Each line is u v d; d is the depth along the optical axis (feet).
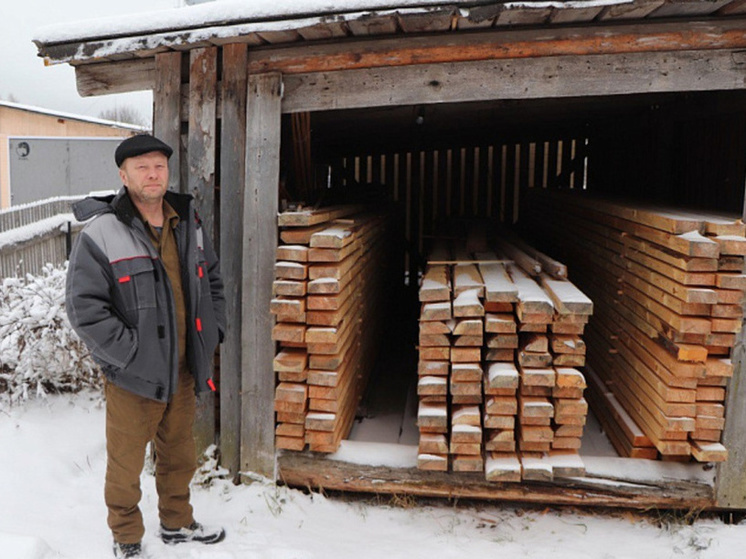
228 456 13.20
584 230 18.15
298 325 12.14
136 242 9.26
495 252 17.33
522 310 11.28
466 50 11.66
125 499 9.86
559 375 11.32
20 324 16.97
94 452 14.66
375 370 20.01
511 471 11.53
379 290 20.25
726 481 11.83
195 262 9.86
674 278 11.34
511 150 27.86
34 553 9.59
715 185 16.14
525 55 11.57
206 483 13.04
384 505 12.78
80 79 13.29
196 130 12.71
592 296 17.26
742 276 10.78
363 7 10.57
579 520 12.38
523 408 11.45
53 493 12.55
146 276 9.20
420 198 28.48
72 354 17.22
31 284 17.87
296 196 16.49
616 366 14.89
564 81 11.53
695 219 11.47
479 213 28.40
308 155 15.62
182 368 10.19
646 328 12.88
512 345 11.64
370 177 28.68
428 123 21.89
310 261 11.80
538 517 12.48
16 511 11.52
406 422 15.55
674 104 18.17
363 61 11.96
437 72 11.82
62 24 12.13
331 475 12.70
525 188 27.94
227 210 12.71
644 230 12.99
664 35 11.19
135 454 9.77
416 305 28.45
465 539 11.55
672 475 12.05
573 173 27.96
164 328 9.36
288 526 11.71
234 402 13.10
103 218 9.23
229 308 12.93
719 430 11.74
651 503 12.11
